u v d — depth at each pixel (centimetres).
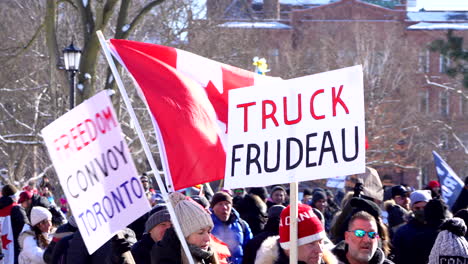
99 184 541
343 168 492
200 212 519
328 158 497
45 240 784
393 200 1077
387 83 4131
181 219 518
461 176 4172
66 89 1925
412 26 5847
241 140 520
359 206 677
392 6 5850
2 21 2719
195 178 624
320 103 505
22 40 2625
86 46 1895
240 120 521
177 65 645
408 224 737
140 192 543
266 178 510
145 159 2838
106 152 545
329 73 504
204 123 637
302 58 4328
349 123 495
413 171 4803
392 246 736
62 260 682
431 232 714
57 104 2439
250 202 922
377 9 5525
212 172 630
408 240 723
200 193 1062
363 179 929
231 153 521
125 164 544
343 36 4538
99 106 545
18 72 2720
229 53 3012
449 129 4203
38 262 773
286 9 5269
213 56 2864
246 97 522
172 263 514
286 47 4428
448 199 1161
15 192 1097
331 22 4772
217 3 2891
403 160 4038
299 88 511
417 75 4459
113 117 545
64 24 2780
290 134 509
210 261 530
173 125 626
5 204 1084
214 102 653
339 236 748
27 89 2733
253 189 1112
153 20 2708
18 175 3050
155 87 630
